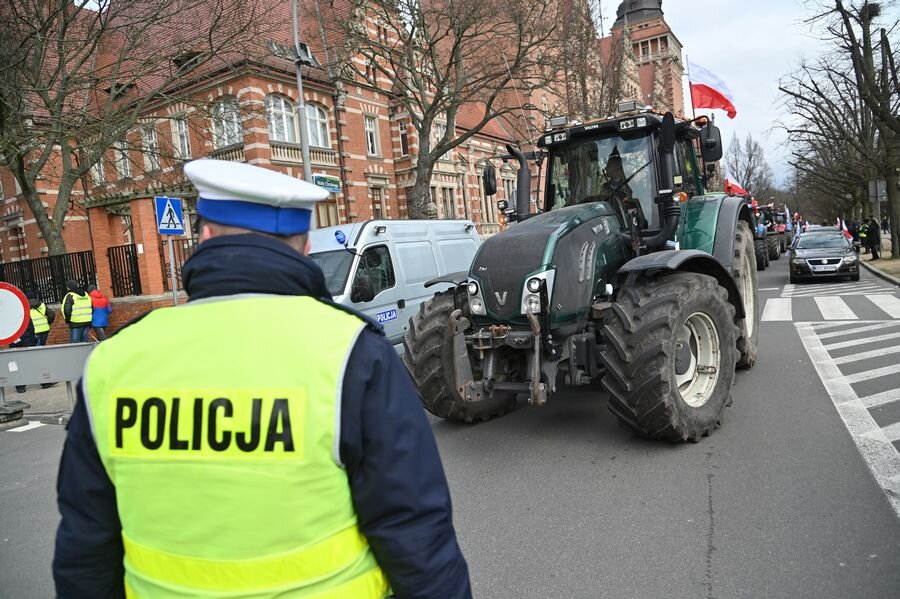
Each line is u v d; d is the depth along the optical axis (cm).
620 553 335
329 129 2500
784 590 289
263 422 122
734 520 360
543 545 351
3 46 1243
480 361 514
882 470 412
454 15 1708
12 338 827
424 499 128
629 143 619
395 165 2895
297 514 122
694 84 1641
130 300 1343
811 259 1788
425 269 959
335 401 123
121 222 1780
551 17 1922
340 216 2541
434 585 127
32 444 725
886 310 1158
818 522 349
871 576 294
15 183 2586
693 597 291
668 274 518
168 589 126
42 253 2534
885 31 1662
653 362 454
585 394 666
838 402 573
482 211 3525
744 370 737
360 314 139
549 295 473
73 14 1309
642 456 471
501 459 490
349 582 127
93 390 132
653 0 6462
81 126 1298
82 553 134
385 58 1895
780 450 461
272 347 126
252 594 122
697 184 732
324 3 1992
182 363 127
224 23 1498
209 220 138
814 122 2680
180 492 124
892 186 2369
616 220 564
